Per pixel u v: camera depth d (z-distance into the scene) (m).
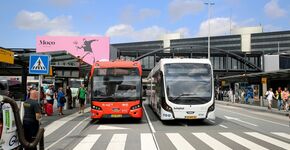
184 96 18.22
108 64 18.98
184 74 18.56
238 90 50.19
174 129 16.58
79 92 24.73
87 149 11.06
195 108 18.12
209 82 18.52
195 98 18.22
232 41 128.88
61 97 23.22
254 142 12.36
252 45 128.00
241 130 16.22
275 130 16.33
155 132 15.41
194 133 15.02
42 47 68.19
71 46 68.38
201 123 19.58
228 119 22.42
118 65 18.97
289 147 11.30
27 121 8.77
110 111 18.53
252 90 45.00
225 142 12.35
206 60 18.94
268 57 91.00
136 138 13.48
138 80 18.91
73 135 14.41
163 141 12.64
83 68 28.33
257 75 41.47
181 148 11.10
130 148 11.18
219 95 58.88
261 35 126.50
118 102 18.61
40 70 14.52
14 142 6.93
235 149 10.91
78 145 11.85
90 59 68.38
